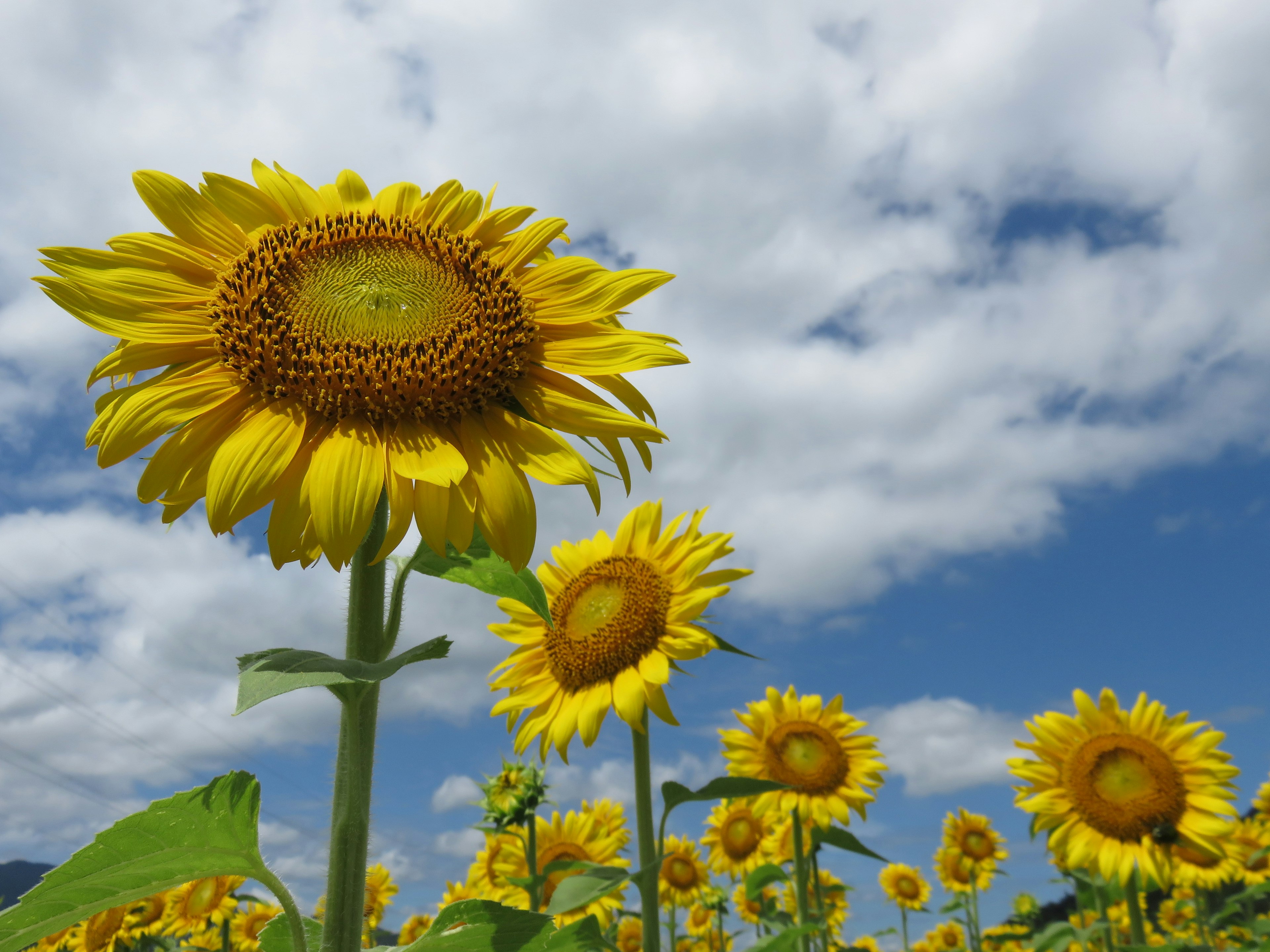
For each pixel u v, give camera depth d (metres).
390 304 0.49
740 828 1.45
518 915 0.42
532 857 1.05
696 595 0.87
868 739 1.17
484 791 1.09
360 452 0.42
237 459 0.41
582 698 0.86
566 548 0.99
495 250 0.55
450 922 0.41
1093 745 1.05
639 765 0.80
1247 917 1.34
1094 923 1.09
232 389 0.45
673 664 0.86
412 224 0.55
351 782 0.38
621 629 0.86
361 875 0.38
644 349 0.51
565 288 0.54
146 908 1.36
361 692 0.38
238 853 0.39
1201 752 1.03
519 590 0.45
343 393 0.44
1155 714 1.07
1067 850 1.03
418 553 0.45
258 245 0.50
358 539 0.40
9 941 0.36
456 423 0.46
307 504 0.42
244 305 0.47
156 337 0.47
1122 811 1.01
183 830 0.37
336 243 0.52
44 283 0.45
